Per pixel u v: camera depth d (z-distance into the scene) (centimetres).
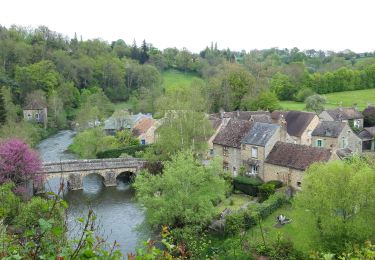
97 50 15725
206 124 5906
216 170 4034
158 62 16350
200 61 16725
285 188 4628
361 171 2892
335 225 2805
